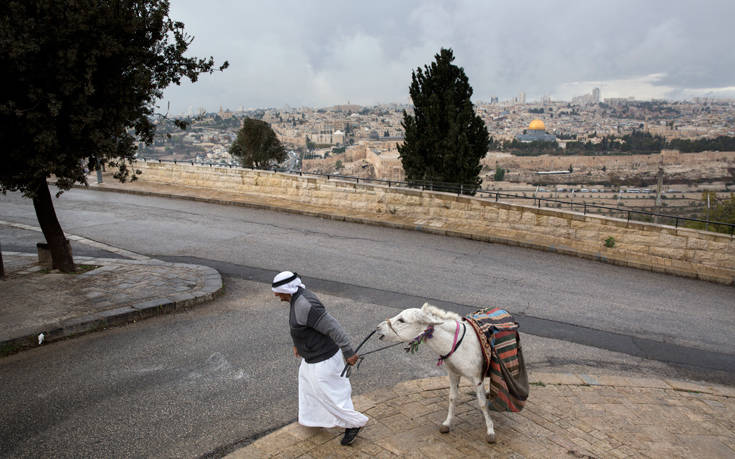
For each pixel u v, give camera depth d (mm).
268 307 8695
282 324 7879
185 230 14750
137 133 8992
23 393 5402
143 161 23172
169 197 20125
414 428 4750
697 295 11258
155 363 6312
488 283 10922
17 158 7188
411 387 5723
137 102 8195
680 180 148500
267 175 20000
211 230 14875
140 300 8266
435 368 6574
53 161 7258
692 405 5797
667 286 11828
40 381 5695
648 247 14203
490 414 5102
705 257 13602
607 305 9945
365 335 7656
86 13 6855
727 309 10336
